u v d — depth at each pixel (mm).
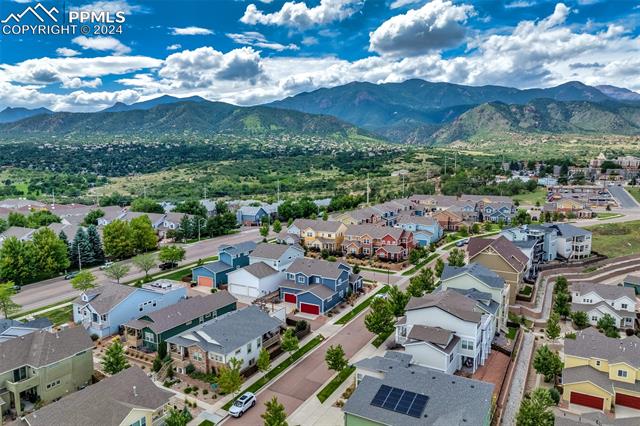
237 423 42969
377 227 111125
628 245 110562
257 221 149250
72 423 35031
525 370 56312
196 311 62844
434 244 117062
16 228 115688
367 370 45594
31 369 45344
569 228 106250
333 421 43250
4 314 65875
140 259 86750
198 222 126562
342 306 74375
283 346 55375
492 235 127625
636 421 40281
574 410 48344
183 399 47062
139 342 58625
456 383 39688
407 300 67250
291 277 79875
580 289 78000
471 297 61375
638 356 49875
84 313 63969
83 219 141875
